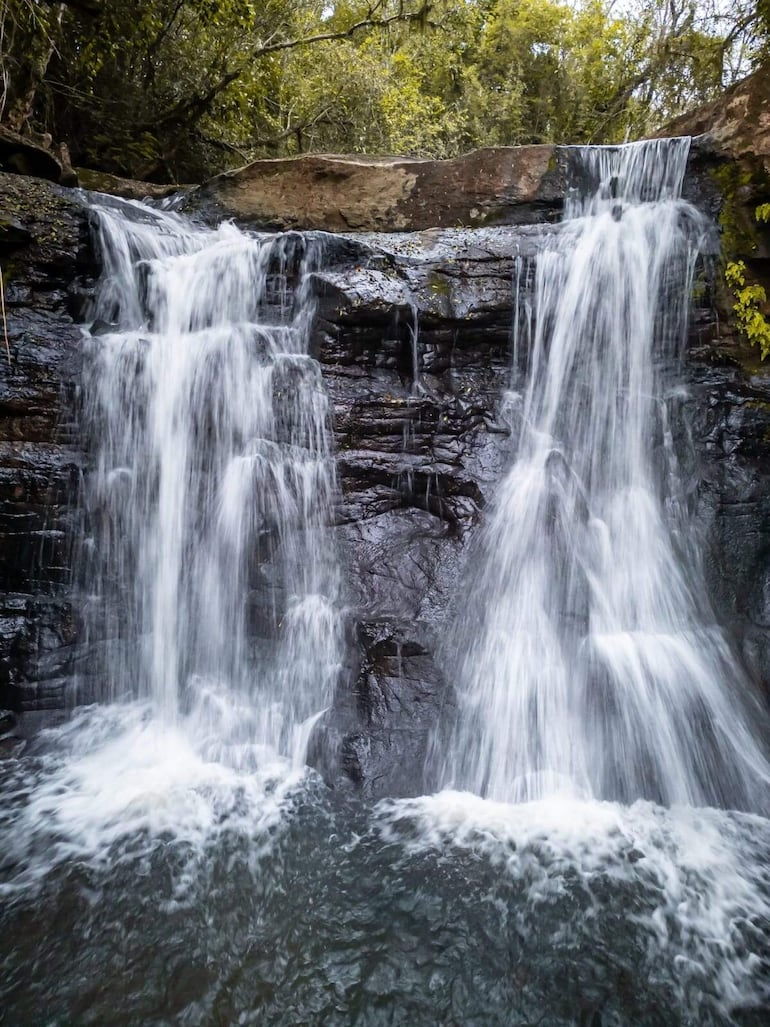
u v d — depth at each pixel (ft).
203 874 10.66
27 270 17.44
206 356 17.49
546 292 18.83
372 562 16.29
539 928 9.70
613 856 11.27
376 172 24.35
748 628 15.29
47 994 8.44
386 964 9.04
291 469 16.72
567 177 22.74
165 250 21.06
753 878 10.87
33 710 14.62
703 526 16.40
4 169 21.53
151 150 33.94
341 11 44.16
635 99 45.83
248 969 8.90
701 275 18.60
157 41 29.81
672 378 18.44
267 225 25.13
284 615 15.70
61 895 10.13
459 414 17.85
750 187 18.62
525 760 13.61
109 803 12.42
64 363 16.78
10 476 15.34
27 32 24.03
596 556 16.52
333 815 12.30
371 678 14.40
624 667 14.37
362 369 17.95
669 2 40.60
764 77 19.03
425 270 18.78
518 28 53.72
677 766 13.24
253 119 38.42
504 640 15.03
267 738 14.37
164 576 16.44
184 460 17.11
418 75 52.80
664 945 9.48
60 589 15.62
